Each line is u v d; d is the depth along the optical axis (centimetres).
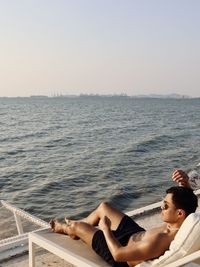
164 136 4141
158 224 570
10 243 498
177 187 325
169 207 319
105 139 3875
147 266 309
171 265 275
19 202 1524
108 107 14675
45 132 4769
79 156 2739
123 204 1490
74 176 2009
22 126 5719
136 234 346
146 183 1820
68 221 391
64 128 5344
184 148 3155
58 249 355
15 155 2880
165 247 315
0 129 5228
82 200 1545
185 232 291
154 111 11538
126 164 2366
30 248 397
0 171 2206
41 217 1348
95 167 2269
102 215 391
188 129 5188
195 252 277
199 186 513
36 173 2125
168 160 2525
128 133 4534
